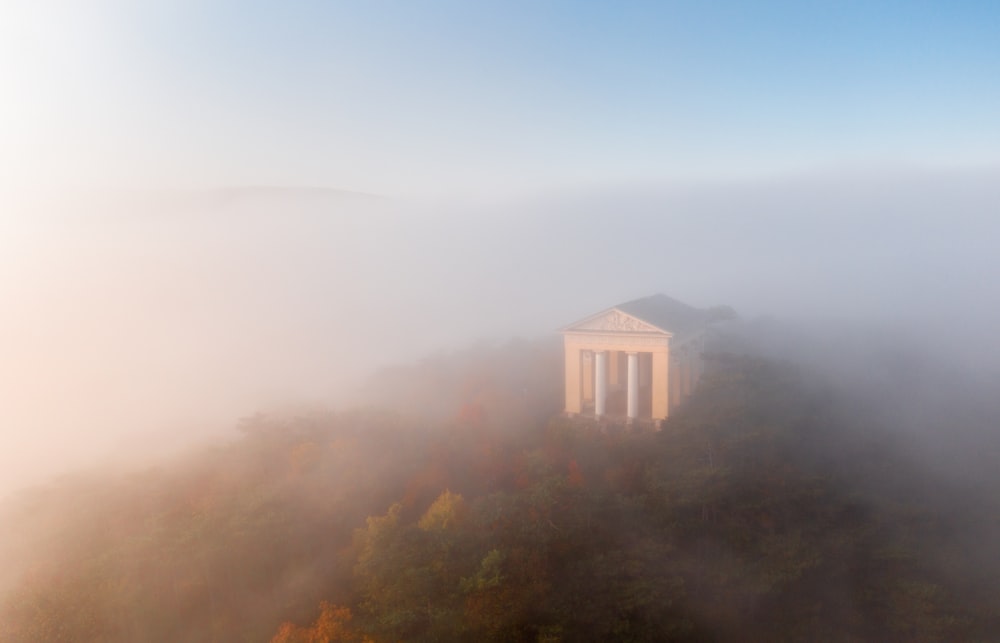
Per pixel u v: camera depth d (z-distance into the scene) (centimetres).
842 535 4831
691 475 4838
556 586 3894
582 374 6525
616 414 6397
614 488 4916
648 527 4481
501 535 4172
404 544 4025
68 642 3550
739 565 4384
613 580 3928
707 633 3969
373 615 3781
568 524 4275
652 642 3716
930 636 4181
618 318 6184
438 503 4541
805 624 4244
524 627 3647
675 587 4012
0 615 3675
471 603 3691
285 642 3612
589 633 3669
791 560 4441
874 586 4559
